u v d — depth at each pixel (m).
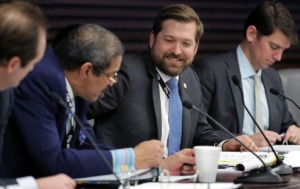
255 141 7.72
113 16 10.80
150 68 7.19
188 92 7.39
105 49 5.61
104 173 5.63
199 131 7.64
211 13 11.34
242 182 5.76
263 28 8.40
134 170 5.71
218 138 7.50
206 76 8.51
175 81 7.24
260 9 8.44
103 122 7.16
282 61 11.65
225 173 6.18
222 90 8.48
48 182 4.98
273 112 8.77
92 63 5.59
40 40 4.67
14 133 5.57
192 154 6.26
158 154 5.85
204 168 5.73
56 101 5.44
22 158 5.64
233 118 8.51
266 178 5.75
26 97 5.48
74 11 10.57
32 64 4.72
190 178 5.88
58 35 6.37
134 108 7.10
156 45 7.11
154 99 7.12
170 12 7.05
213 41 11.35
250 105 8.65
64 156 5.55
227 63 8.62
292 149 7.54
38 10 4.73
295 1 11.75
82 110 6.08
